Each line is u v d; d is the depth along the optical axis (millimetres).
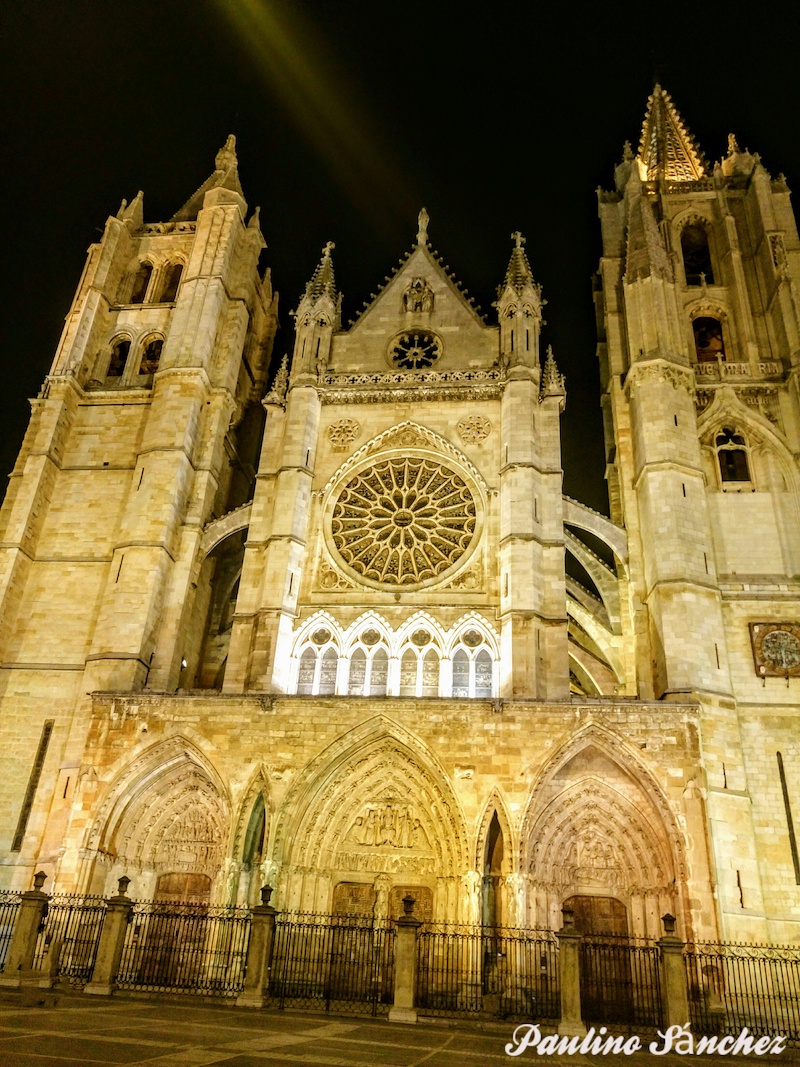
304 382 51875
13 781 43344
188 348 54406
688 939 33469
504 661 42781
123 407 54531
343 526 48844
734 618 43500
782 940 36000
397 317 55938
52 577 49031
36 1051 13531
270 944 29422
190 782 41125
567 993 26828
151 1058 13789
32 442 53344
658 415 47531
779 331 51844
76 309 58094
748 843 36562
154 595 46312
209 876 40000
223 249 58969
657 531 44312
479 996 32812
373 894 38312
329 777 39250
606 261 59281
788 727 40594
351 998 35188
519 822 36250
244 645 45875
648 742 37188
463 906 34969
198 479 51688
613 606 49406
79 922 34875
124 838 39969
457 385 51219
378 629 45344
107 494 51469
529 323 52719
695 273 59312
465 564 46250
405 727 38562
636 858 37719
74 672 46125
